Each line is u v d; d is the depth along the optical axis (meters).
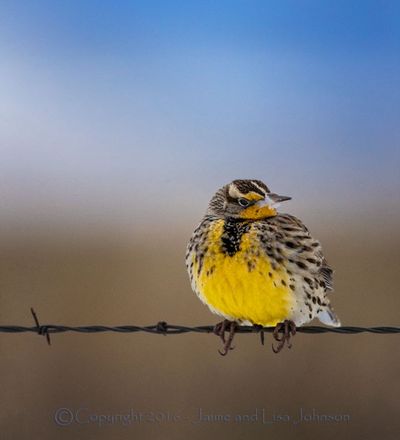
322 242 17.72
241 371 13.90
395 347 14.50
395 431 13.25
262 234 9.93
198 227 10.23
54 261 16.72
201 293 10.12
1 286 15.75
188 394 13.58
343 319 15.15
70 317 15.02
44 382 13.80
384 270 16.56
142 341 14.53
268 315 10.07
